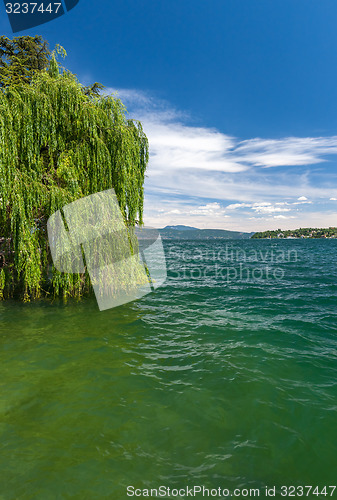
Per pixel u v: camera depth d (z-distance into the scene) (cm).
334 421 359
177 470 281
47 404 384
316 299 1068
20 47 1483
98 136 923
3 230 826
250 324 758
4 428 335
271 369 499
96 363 511
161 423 352
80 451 302
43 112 796
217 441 323
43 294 945
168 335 665
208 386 440
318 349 593
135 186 991
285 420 361
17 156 766
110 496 248
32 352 546
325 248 5203
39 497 245
